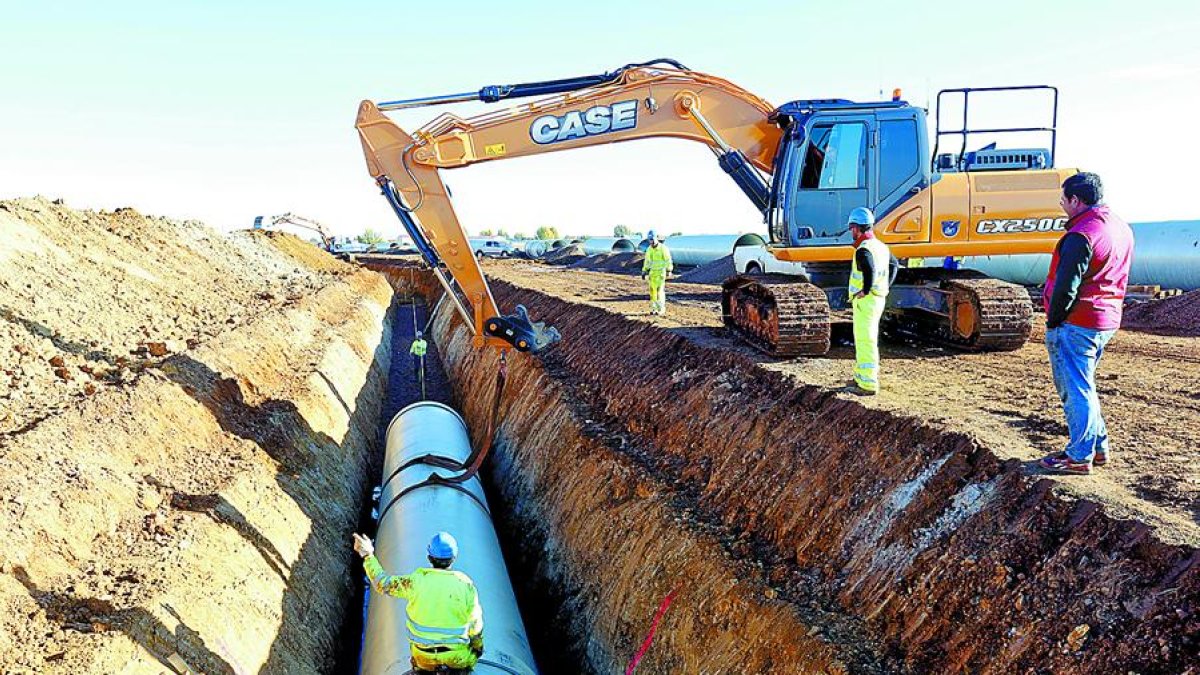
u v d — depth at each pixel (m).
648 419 12.38
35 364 11.66
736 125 12.91
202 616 7.80
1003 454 6.83
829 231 12.53
